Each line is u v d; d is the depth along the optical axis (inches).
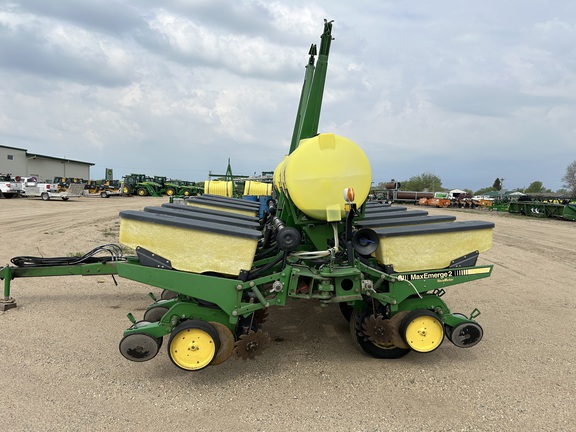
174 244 145.4
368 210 248.8
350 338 193.3
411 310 162.2
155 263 145.6
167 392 139.6
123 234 146.6
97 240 474.9
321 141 154.9
